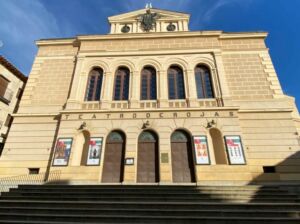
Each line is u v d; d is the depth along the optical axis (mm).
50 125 16094
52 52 19438
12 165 14805
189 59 17922
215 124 14883
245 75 17109
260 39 18656
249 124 15188
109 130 15266
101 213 7789
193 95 16312
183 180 13812
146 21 20953
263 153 14219
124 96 17031
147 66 18125
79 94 16859
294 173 13469
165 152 14312
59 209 7973
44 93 17422
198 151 14164
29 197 9570
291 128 14820
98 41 19344
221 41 18891
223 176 13289
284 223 6895
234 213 7559
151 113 15625
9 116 21234
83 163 14938
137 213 7715
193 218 7145
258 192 10148
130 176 13711
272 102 15844
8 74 21547
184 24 20688
